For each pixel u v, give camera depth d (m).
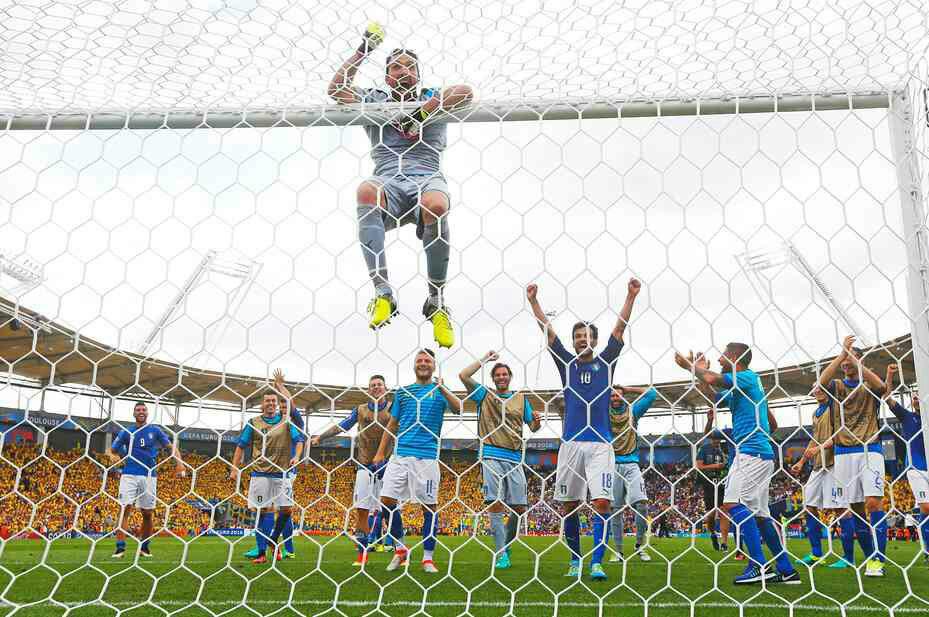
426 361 4.88
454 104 3.89
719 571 5.28
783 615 3.30
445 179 3.84
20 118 4.06
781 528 4.38
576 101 3.99
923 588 4.18
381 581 4.51
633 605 3.53
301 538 11.15
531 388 3.55
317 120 3.98
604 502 4.30
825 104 3.97
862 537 5.08
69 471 18.88
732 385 3.96
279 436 5.96
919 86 3.86
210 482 18.27
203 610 3.42
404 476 4.87
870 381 3.84
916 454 5.30
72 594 3.96
